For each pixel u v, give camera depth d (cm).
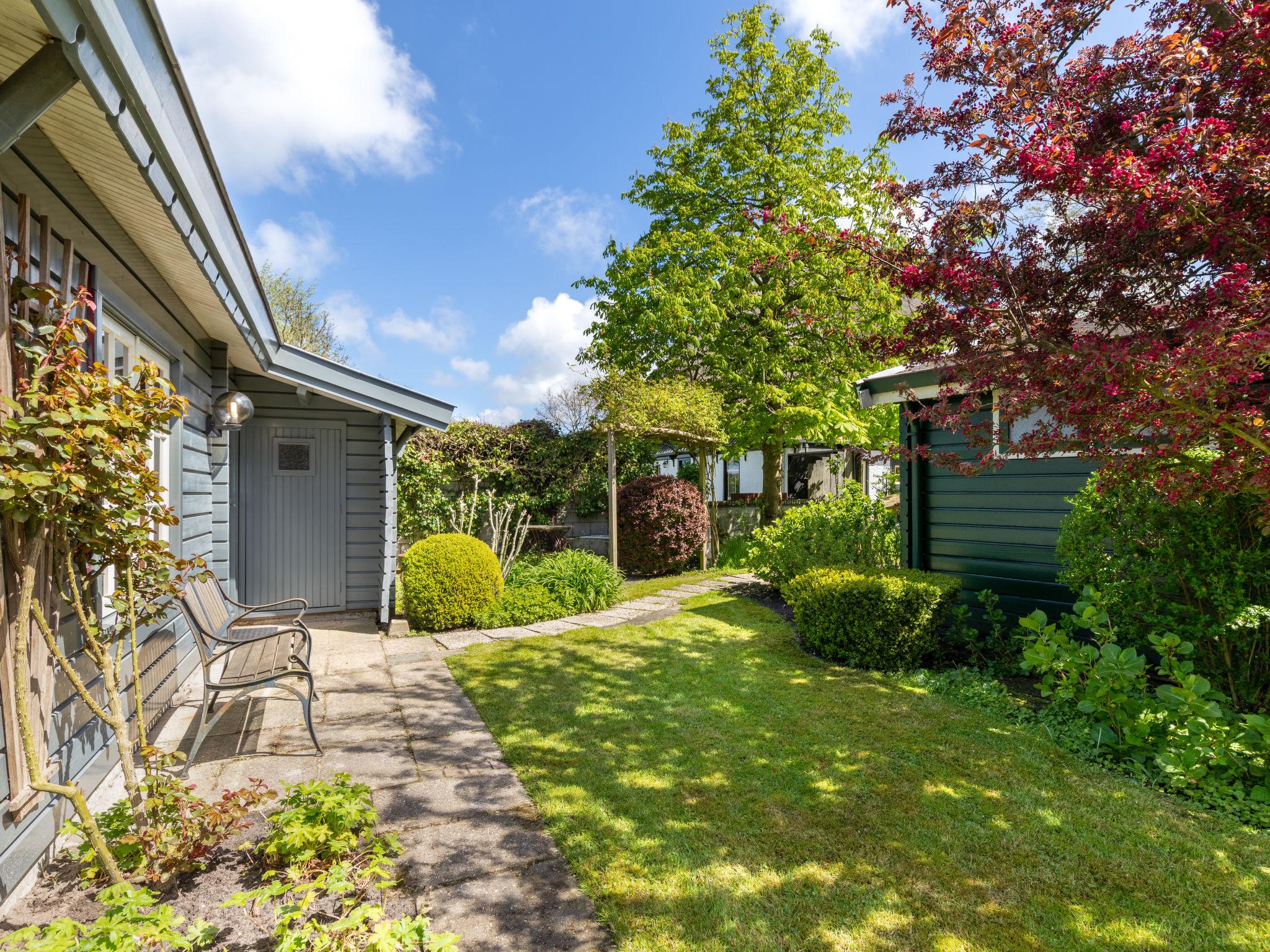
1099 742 368
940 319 356
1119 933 221
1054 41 357
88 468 214
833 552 741
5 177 225
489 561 712
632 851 268
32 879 237
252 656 412
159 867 234
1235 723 352
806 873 254
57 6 144
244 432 748
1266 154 263
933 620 530
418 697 467
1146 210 280
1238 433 272
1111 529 424
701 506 1173
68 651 277
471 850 267
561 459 1218
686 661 557
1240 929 223
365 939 204
